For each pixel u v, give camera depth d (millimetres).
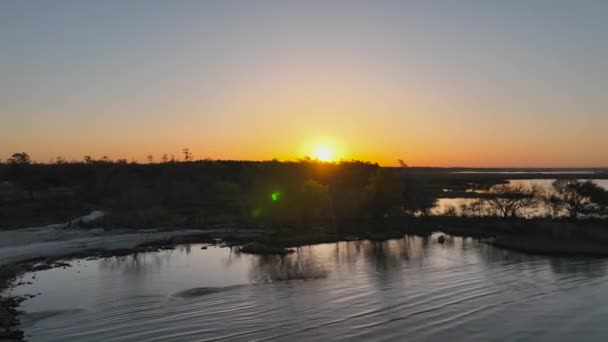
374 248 70375
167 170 172625
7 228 93188
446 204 123375
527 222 84938
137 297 43688
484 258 60156
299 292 44500
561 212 95625
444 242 74312
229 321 36156
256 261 61969
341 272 53406
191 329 34438
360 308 39031
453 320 35750
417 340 31859
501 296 41938
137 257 66688
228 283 48875
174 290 46188
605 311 37469
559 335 32438
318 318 36594
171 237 83250
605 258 59125
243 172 161375
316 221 97125
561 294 42469
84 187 137000
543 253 62719
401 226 89250
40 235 85188
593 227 77438
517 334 32719
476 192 157625
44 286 49031
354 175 149750
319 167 164875
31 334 33781
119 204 115562
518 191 108688
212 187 142625
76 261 63781
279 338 32500
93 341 32219
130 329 34594
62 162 198500
